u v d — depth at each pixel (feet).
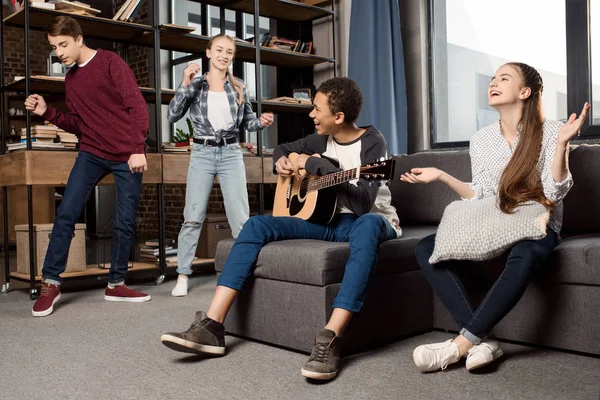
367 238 6.32
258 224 7.13
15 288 12.40
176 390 5.68
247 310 7.42
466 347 6.11
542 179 6.43
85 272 12.09
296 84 16.97
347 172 6.89
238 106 11.62
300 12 15.84
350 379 5.93
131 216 10.66
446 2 14.55
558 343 6.73
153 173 12.38
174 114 11.30
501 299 5.99
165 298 10.89
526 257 6.00
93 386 5.84
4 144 12.13
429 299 7.85
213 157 11.41
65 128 10.62
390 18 14.20
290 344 6.90
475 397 5.34
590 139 11.90
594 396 5.33
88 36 13.55
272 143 17.92
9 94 24.38
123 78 10.16
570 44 12.16
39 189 21.65
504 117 7.05
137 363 6.62
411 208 9.60
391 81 14.11
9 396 5.59
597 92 11.98
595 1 11.87
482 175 7.24
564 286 6.66
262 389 5.67
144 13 23.25
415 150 14.80
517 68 6.77
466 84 14.33
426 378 5.91
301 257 6.66
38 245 11.73
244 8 15.49
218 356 6.83
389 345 7.22
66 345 7.49
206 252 14.11
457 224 6.44
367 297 6.91
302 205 7.66
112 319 9.04
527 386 5.63
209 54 11.51
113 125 10.31
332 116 7.34
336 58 15.98
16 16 11.85
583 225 8.04
